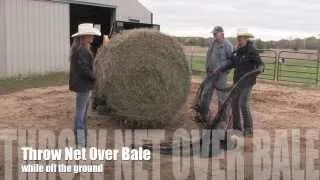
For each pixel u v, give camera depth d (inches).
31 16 791.1
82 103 330.3
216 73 393.1
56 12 834.8
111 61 382.6
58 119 419.8
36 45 802.8
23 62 783.1
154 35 383.6
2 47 749.3
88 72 326.3
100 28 991.6
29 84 674.2
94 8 1021.8
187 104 442.0
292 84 751.1
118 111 385.7
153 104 383.6
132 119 386.0
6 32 753.0
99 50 429.4
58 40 841.5
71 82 329.1
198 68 1001.5
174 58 385.7
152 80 380.8
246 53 370.0
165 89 382.9
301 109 505.7
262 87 684.1
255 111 482.0
